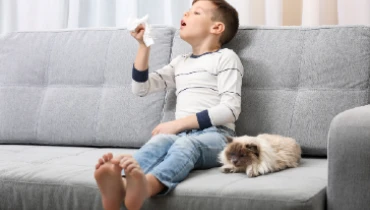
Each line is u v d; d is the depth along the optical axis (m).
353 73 1.98
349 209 1.47
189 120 1.95
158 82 2.16
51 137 2.34
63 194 1.66
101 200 1.61
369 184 1.44
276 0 2.59
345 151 1.47
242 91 2.10
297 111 2.01
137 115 2.22
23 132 2.39
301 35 2.10
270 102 2.06
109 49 2.35
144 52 2.09
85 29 2.45
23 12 3.10
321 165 1.81
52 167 1.80
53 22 3.02
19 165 1.84
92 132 2.28
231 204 1.46
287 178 1.58
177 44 2.28
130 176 1.49
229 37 2.17
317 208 1.43
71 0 3.00
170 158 1.64
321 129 1.96
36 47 2.47
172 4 2.79
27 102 2.41
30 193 1.71
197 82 2.07
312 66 2.04
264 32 2.16
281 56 2.09
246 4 2.62
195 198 1.51
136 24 2.03
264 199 1.43
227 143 1.79
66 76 2.39
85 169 1.77
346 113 1.51
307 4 2.52
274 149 1.74
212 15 2.15
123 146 2.25
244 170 1.71
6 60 2.50
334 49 2.02
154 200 1.56
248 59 2.13
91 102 2.31
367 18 2.50
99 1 2.95
